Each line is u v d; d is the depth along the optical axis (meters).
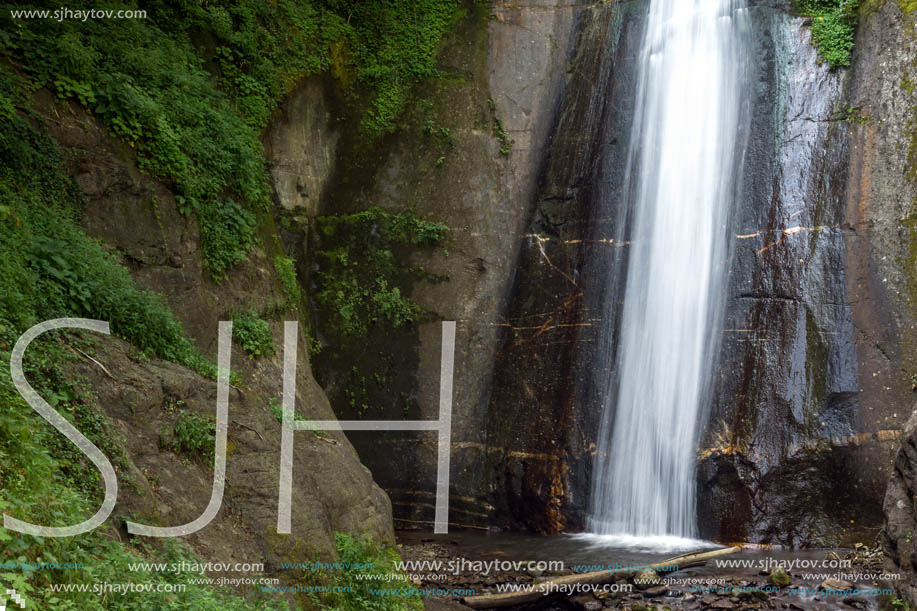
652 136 15.73
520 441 15.18
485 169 16.77
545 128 17.06
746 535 12.71
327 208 16.31
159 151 9.73
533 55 17.34
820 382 13.12
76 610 4.39
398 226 16.38
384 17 17.17
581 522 14.32
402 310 16.06
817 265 13.79
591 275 15.62
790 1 15.39
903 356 12.75
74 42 9.26
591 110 16.59
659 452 13.95
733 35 15.46
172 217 9.58
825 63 14.82
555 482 14.59
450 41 17.31
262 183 12.20
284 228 15.48
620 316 15.14
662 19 16.28
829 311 13.48
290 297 12.17
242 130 12.20
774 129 14.78
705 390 13.85
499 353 16.05
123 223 9.04
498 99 17.11
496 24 17.48
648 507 13.78
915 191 13.33
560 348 15.46
